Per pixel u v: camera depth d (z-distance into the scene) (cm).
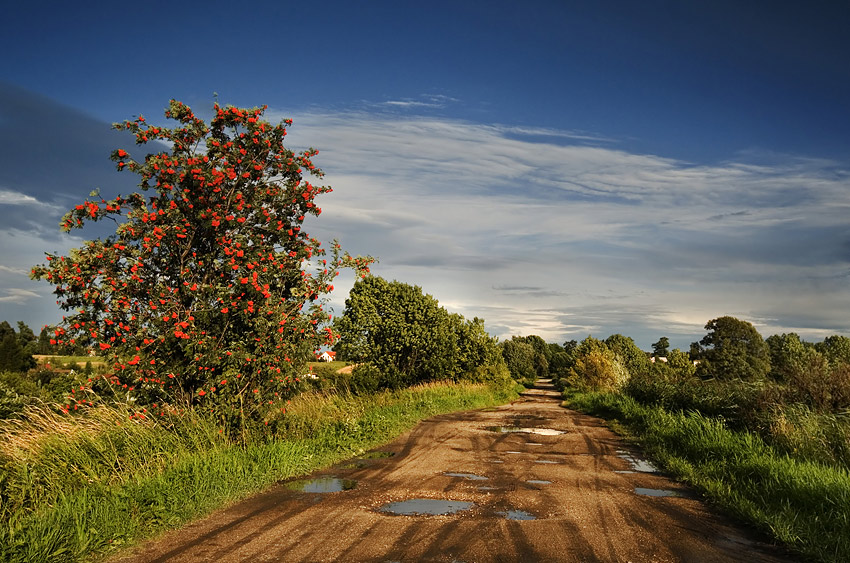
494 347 4909
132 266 905
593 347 4556
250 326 968
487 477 890
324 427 1180
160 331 930
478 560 502
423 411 2016
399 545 540
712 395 1689
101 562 496
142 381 905
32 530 519
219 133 1059
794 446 1086
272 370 944
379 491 775
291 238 1083
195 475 712
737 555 537
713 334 5931
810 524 621
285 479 849
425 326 2955
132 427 827
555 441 1372
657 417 1602
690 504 742
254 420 980
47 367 2153
